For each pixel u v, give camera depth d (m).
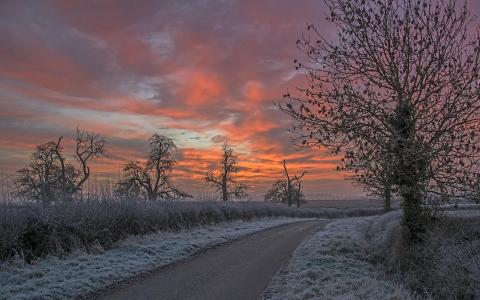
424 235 16.28
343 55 15.67
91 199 19.38
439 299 12.44
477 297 11.59
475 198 14.52
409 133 15.35
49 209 16.59
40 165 44.28
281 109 15.35
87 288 11.66
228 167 63.12
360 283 12.77
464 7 14.88
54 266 13.77
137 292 11.75
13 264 13.62
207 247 20.03
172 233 22.48
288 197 78.06
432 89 15.13
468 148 14.34
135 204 21.83
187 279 13.39
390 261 16.47
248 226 30.89
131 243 18.23
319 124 15.15
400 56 15.59
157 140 53.12
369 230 26.47
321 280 13.64
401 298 10.95
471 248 14.49
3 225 14.59
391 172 15.38
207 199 35.62
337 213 64.19
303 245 20.45
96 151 49.06
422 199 16.23
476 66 14.54
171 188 52.56
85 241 16.55
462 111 14.60
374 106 15.45
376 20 15.50
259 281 13.21
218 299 11.12
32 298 10.42
